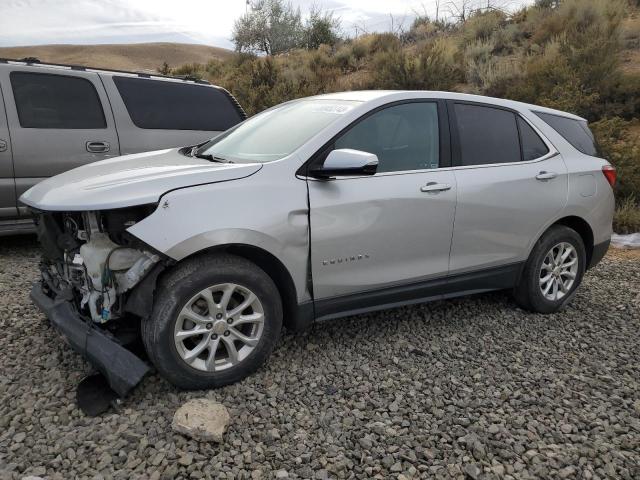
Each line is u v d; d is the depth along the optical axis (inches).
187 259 124.3
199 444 108.7
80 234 130.3
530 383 139.6
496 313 187.2
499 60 570.9
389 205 147.1
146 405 121.4
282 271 134.3
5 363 136.9
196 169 131.6
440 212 156.7
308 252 136.9
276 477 101.2
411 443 112.8
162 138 263.9
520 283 185.5
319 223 136.9
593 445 114.7
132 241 121.2
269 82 624.7
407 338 163.2
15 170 226.2
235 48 1043.9
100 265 121.2
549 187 181.0
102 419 116.0
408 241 152.6
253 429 115.0
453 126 165.6
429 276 160.2
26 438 109.0
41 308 140.1
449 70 551.8
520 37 628.4
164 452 105.6
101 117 248.5
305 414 121.4
